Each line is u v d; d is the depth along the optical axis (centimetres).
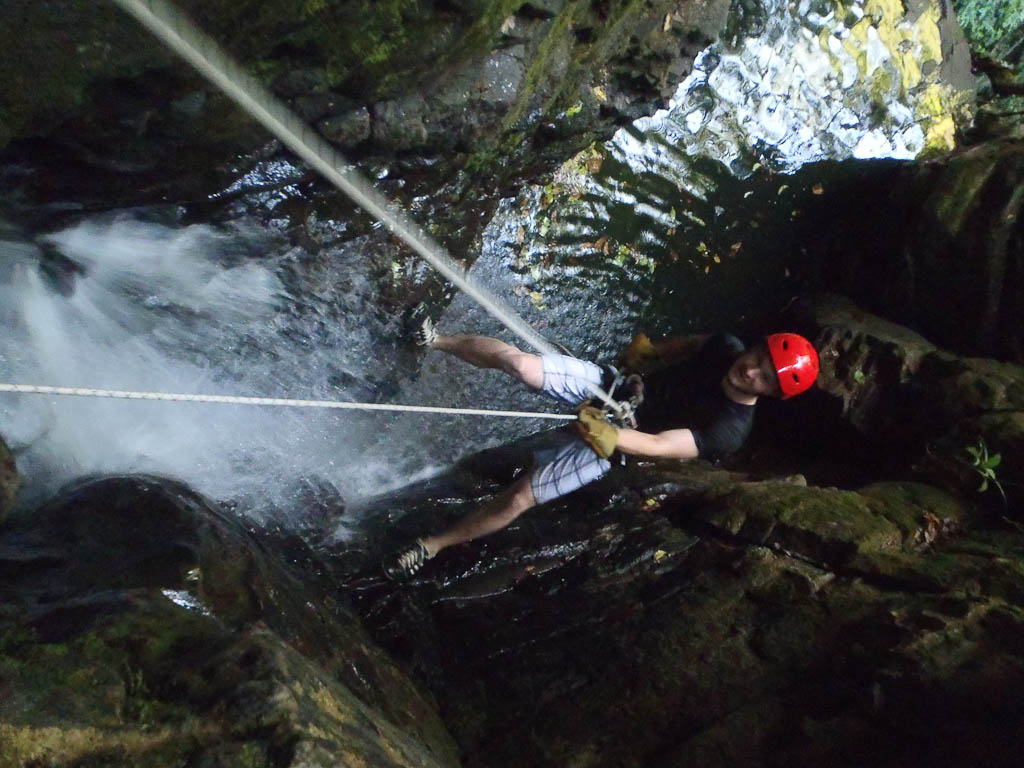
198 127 326
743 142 782
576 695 392
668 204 746
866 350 662
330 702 221
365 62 346
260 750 193
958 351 683
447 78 402
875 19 841
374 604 435
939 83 894
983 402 598
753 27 777
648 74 571
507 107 441
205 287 456
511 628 438
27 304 396
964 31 997
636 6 488
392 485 565
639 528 512
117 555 268
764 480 585
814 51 809
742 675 398
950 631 404
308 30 308
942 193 709
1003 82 971
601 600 459
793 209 799
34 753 183
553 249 691
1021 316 653
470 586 466
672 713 376
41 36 249
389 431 582
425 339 490
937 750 339
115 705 199
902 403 636
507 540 495
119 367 451
